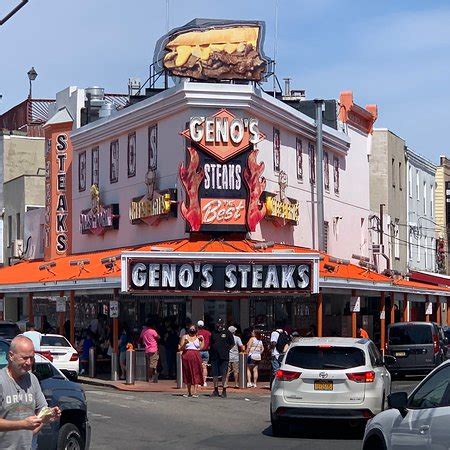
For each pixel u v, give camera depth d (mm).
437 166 63875
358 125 46875
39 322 45844
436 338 34312
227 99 34281
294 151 38781
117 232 39375
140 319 36688
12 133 59062
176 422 20203
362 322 42750
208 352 30391
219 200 33844
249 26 35875
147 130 37156
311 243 39844
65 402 12758
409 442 9875
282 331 29516
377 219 48562
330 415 17781
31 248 50062
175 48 35969
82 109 43594
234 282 31422
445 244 64000
